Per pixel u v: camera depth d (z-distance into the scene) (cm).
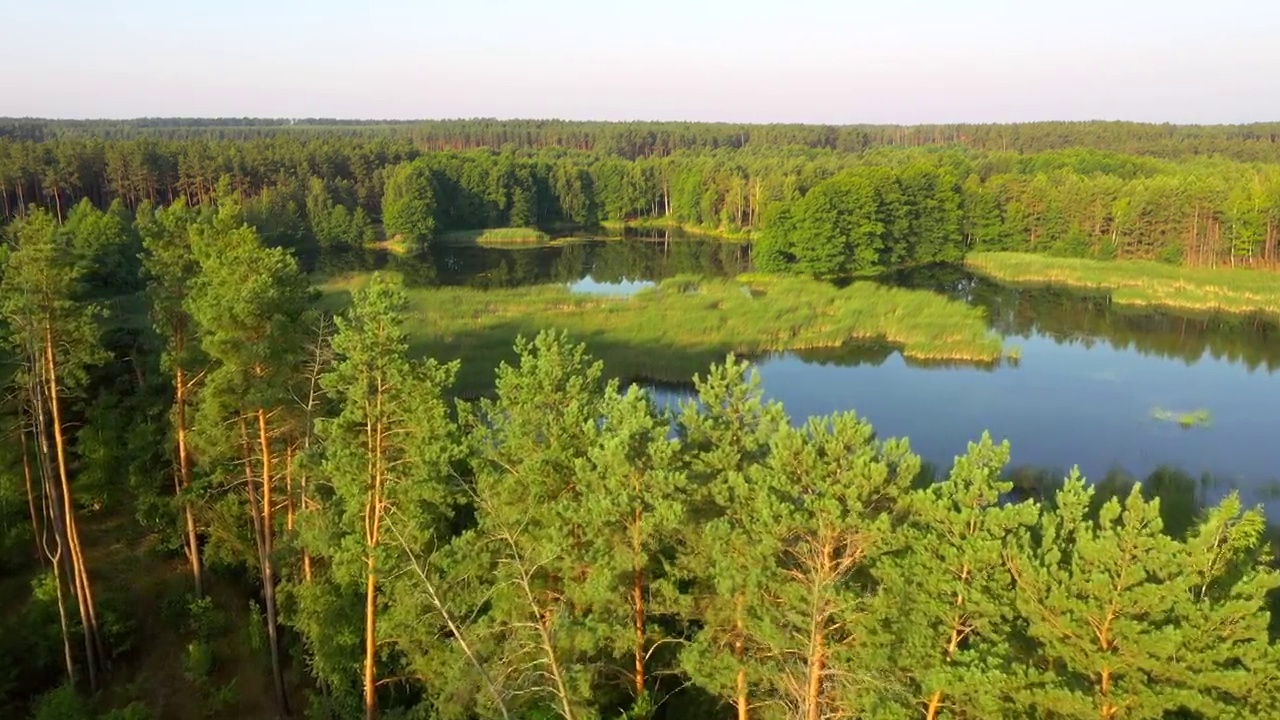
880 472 1772
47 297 2480
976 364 6203
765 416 2136
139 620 2920
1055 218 10519
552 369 2188
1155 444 4616
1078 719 1562
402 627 2084
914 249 10525
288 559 2548
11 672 2552
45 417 2838
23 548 3188
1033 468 4247
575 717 1658
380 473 2066
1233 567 1719
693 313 7056
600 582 1845
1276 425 4894
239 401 2417
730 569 1734
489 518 2005
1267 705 1480
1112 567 1573
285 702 2605
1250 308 7706
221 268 2444
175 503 2853
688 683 2044
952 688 1600
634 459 1942
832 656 1733
